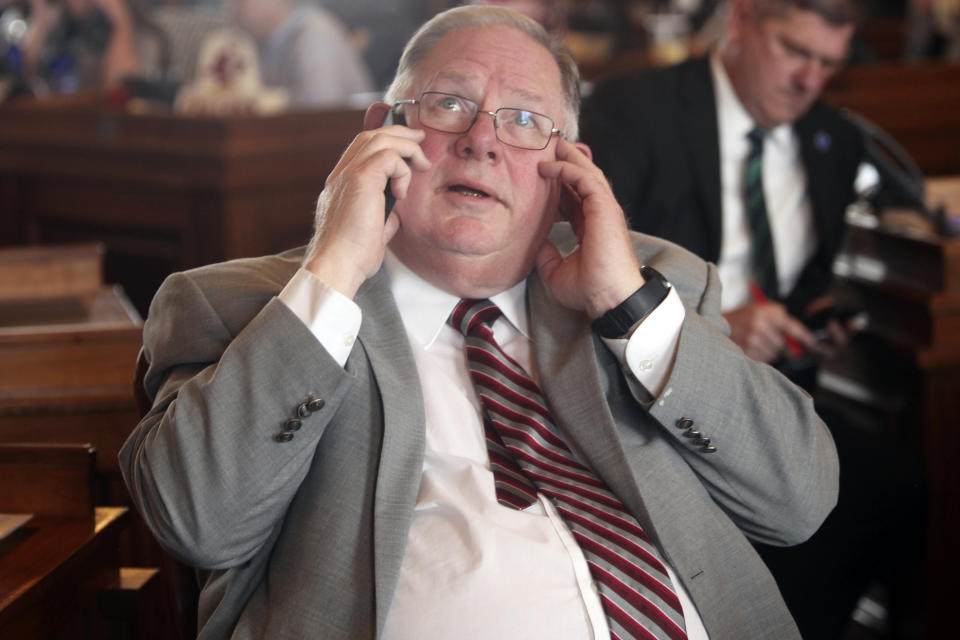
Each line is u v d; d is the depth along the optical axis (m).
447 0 7.19
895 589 3.03
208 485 1.50
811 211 3.00
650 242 1.95
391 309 1.72
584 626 1.55
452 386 1.73
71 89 5.87
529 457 1.68
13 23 5.88
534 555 1.58
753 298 2.85
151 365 1.67
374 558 1.53
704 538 1.67
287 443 1.51
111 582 1.69
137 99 4.66
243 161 3.86
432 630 1.53
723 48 2.90
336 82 5.39
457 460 1.67
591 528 1.62
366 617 1.51
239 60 4.38
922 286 2.93
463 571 1.56
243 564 1.61
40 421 1.98
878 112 4.29
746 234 2.91
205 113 4.16
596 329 1.70
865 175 3.42
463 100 1.69
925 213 3.12
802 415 1.74
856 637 3.09
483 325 1.76
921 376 2.91
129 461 1.59
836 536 2.42
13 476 1.65
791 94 2.78
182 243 4.02
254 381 1.51
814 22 2.69
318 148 4.09
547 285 1.76
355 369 1.56
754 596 1.68
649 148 2.82
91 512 1.65
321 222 1.62
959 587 2.97
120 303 2.65
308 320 1.53
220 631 1.60
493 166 1.67
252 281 1.70
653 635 1.56
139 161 4.04
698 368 1.67
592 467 1.68
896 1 8.40
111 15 5.83
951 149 4.43
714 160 2.82
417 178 1.68
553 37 1.80
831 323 2.67
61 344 2.16
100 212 4.22
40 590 1.46
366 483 1.59
